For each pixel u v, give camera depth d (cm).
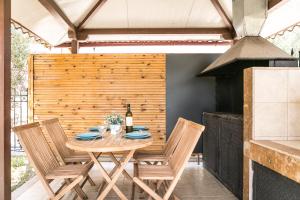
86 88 524
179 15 561
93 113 525
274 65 356
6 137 260
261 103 208
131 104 525
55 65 525
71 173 264
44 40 553
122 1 508
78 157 342
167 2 513
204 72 454
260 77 207
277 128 208
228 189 339
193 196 330
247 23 404
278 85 208
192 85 541
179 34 616
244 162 223
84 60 525
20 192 340
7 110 263
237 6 425
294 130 208
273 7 434
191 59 541
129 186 366
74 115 525
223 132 349
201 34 616
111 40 677
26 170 461
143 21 584
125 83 524
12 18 408
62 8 471
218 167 375
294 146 178
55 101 525
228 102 474
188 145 255
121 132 328
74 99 524
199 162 503
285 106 208
